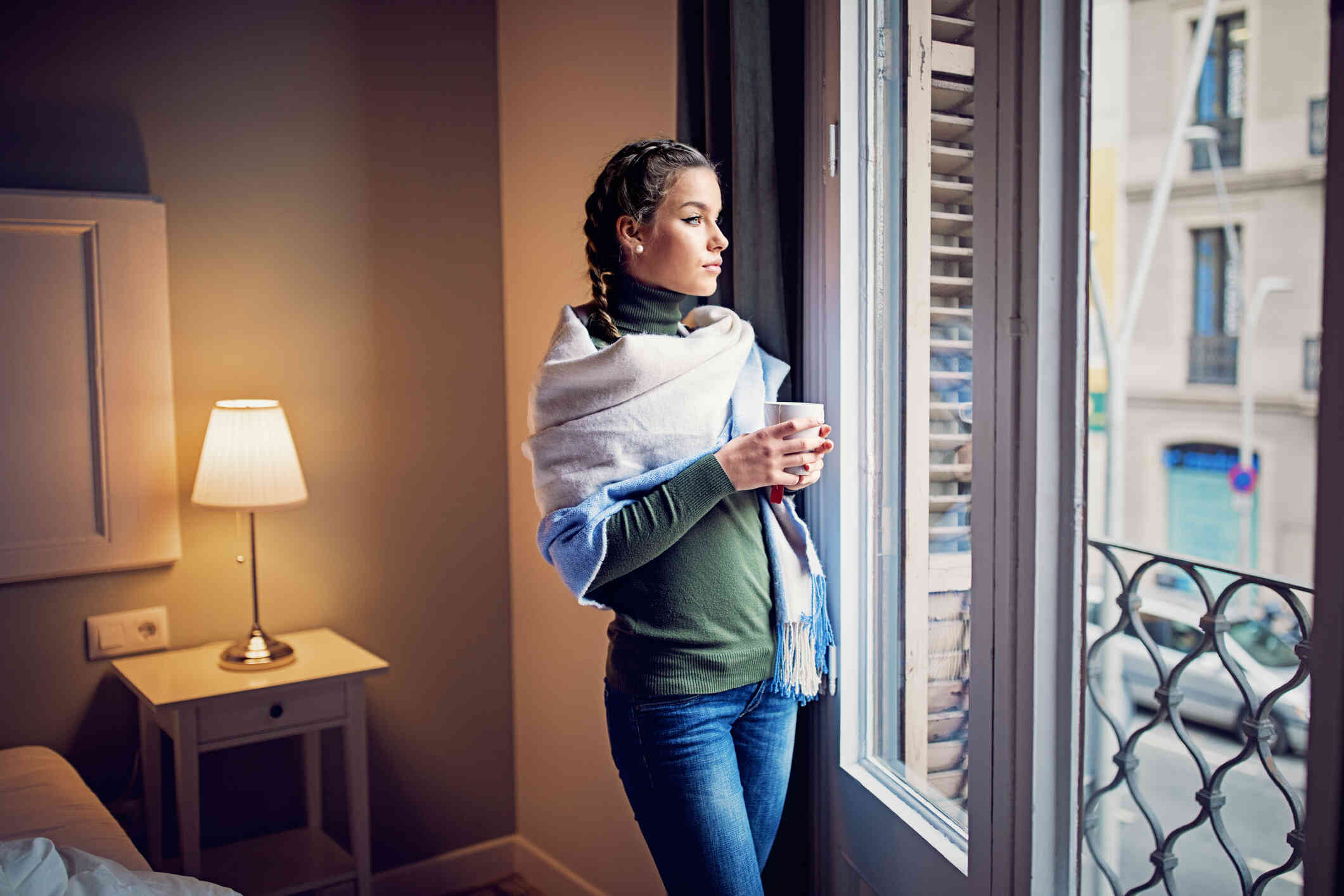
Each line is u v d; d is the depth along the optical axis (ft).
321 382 7.34
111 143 6.57
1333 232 2.36
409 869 7.82
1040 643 3.55
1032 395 3.49
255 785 7.21
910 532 4.48
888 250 4.58
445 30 7.63
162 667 6.55
